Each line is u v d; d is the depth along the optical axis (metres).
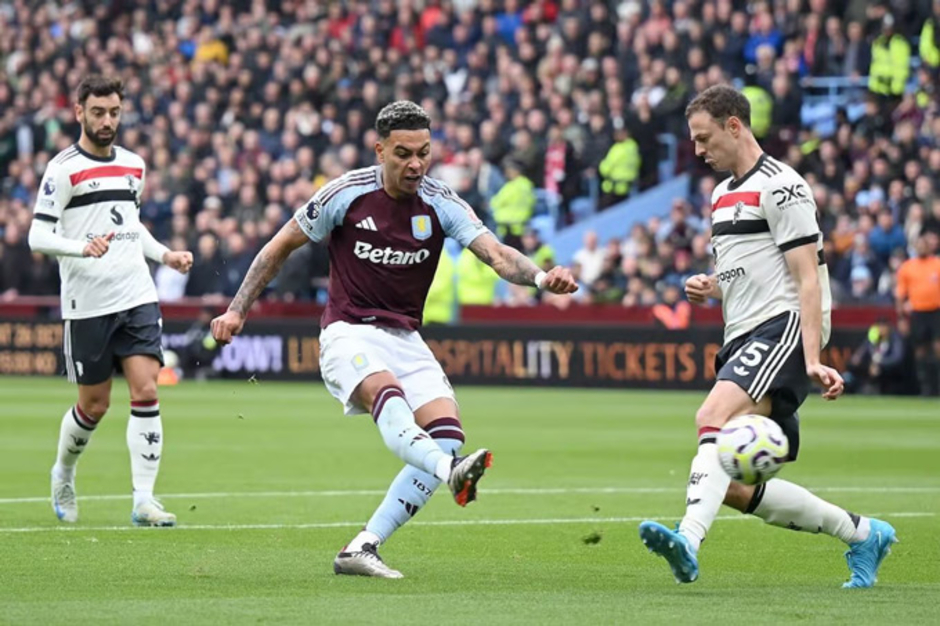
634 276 44.88
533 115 49.62
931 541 15.92
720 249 12.93
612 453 26.55
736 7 49.78
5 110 59.38
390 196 13.30
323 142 52.38
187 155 53.12
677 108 48.16
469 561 14.30
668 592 12.30
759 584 12.96
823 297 12.80
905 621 10.73
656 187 48.59
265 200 51.31
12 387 44.78
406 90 52.59
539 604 11.50
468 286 47.59
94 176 17.64
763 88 46.12
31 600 11.70
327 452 26.75
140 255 17.86
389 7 55.88
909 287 40.62
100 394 17.50
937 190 41.91
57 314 51.41
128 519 17.69
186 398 41.00
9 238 52.47
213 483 21.83
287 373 47.81
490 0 53.84
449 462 12.23
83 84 17.62
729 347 12.91
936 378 40.66
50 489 20.86
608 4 51.84
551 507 19.02
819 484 22.03
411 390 13.25
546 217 49.41
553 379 44.62
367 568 13.10
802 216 12.45
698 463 12.20
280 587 12.48
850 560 12.82
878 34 47.56
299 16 57.22
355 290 13.40
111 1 60.66
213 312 48.78
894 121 45.72
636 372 43.59
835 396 12.25
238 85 55.50
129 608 11.20
